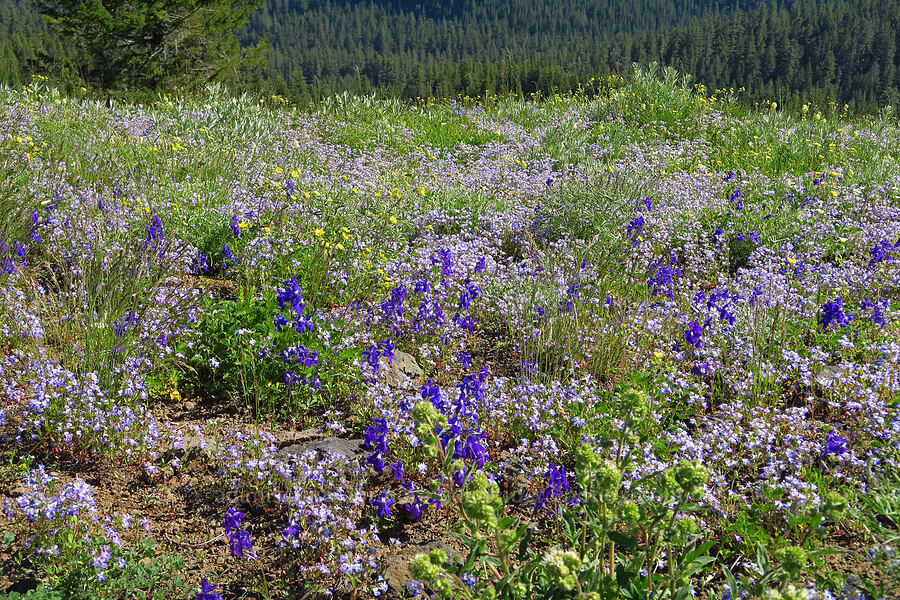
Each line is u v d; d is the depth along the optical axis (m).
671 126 13.39
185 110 12.02
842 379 4.88
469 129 13.71
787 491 3.87
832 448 3.91
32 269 6.14
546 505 3.86
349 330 5.53
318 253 6.61
